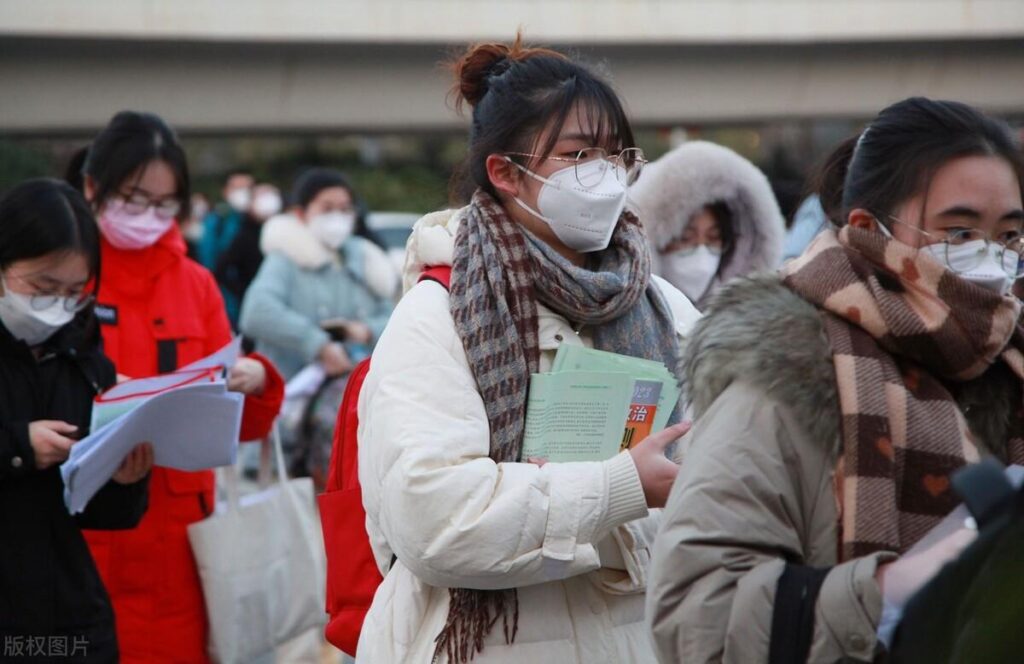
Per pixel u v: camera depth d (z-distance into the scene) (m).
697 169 10.91
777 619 4.95
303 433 17.70
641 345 7.08
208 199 46.22
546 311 6.93
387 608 6.88
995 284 5.41
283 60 34.66
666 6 34.38
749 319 5.35
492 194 7.17
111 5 31.67
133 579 10.91
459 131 36.34
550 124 6.89
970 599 4.16
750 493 5.16
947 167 5.38
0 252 8.98
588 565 6.34
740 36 34.91
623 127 7.08
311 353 17.91
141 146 11.09
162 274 11.59
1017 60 37.12
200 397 9.43
